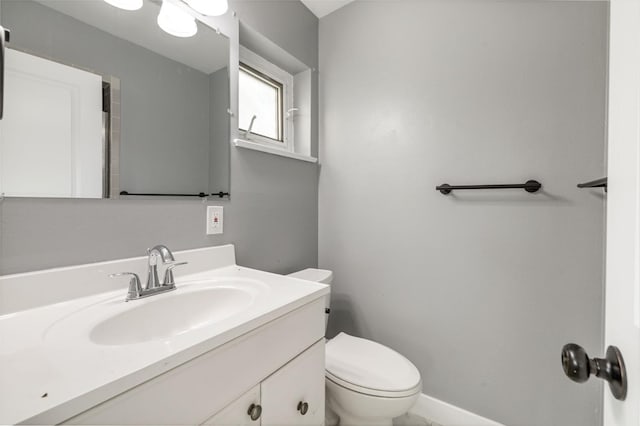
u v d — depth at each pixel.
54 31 0.75
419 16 1.40
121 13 0.89
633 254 0.33
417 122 1.40
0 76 0.54
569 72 1.06
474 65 1.25
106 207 0.85
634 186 0.33
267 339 0.70
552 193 1.10
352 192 1.63
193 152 1.08
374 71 1.54
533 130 1.13
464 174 1.28
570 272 1.07
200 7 1.03
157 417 0.48
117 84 0.87
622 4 0.37
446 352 1.33
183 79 1.05
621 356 0.35
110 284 0.83
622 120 0.37
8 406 0.36
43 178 0.73
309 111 1.70
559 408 1.09
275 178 1.46
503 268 1.20
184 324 0.84
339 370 1.08
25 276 0.69
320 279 1.43
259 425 0.68
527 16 1.14
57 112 0.76
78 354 0.49
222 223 1.19
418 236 1.41
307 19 1.67
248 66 1.50
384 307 1.52
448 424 1.31
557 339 1.09
